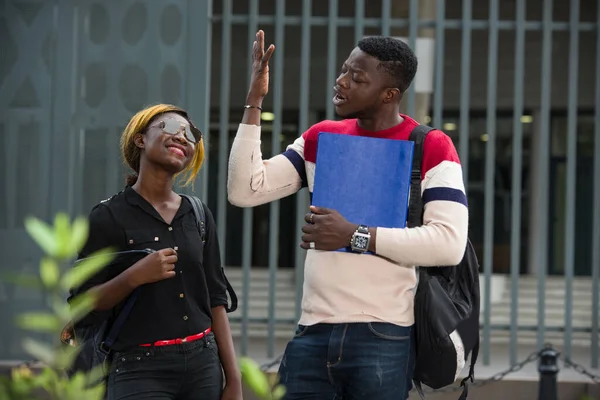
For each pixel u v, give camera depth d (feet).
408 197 12.23
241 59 45.09
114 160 23.72
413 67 12.47
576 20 24.67
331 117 24.76
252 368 6.07
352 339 12.01
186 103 23.62
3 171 23.77
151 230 12.25
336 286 12.10
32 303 23.49
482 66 46.47
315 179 12.34
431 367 12.48
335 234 11.89
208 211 12.94
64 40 23.70
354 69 12.34
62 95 23.72
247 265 24.62
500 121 49.93
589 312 42.42
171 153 12.30
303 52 24.73
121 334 12.03
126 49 23.71
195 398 12.34
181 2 23.59
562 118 48.62
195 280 12.42
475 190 50.85
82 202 23.85
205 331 12.48
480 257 51.16
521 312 41.93
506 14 45.06
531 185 49.93
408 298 12.33
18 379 5.87
